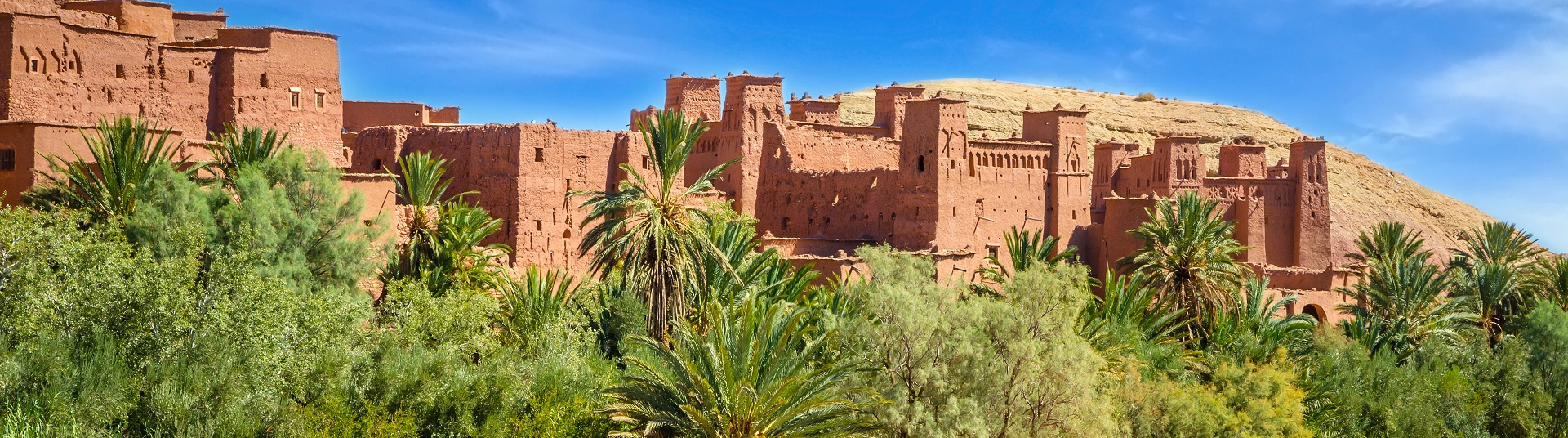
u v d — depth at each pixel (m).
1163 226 63.28
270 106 59.19
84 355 35.47
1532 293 74.31
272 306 38.16
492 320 46.59
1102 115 136.25
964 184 67.81
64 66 53.09
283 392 37.12
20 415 32.59
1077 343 41.62
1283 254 81.38
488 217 59.47
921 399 39.56
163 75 56.47
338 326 40.06
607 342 47.00
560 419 38.59
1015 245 60.03
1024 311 41.91
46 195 43.41
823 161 75.06
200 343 36.50
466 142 61.44
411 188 51.09
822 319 41.34
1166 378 50.12
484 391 39.03
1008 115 128.25
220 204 44.53
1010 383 40.38
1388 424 57.62
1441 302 74.75
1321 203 82.19
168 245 41.06
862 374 39.53
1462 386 61.59
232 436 34.88
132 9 59.94
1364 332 66.19
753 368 37.28
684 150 46.47
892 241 67.62
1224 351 56.28
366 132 63.84
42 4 55.91
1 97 51.19
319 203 46.53
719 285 47.28
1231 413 48.59
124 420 34.66
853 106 130.12
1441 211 123.44
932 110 66.56
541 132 60.44
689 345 40.50
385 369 38.53
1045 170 72.94
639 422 37.81
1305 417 54.88
